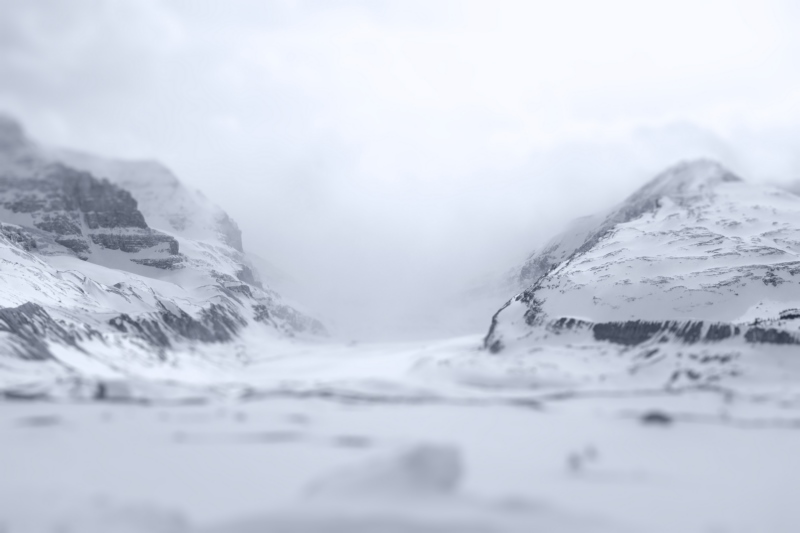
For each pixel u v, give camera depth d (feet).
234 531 491.31
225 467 653.71
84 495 572.10
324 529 485.97
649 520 539.29
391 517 495.82
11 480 605.73
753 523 544.21
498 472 649.20
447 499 528.63
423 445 557.74
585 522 523.70
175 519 525.75
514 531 495.41
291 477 627.05
